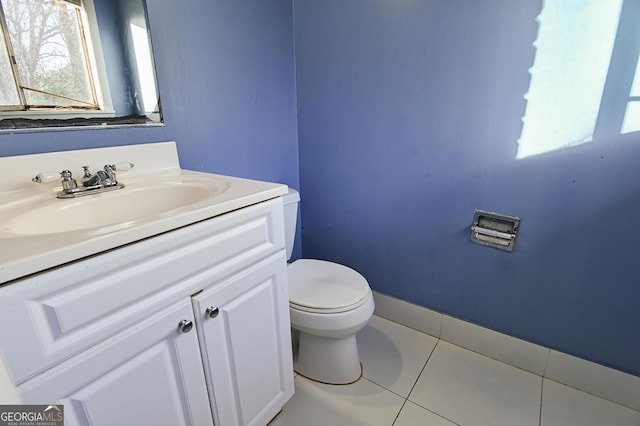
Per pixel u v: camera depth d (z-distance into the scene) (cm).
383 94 135
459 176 126
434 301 148
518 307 127
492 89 111
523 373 130
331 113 152
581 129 100
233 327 81
